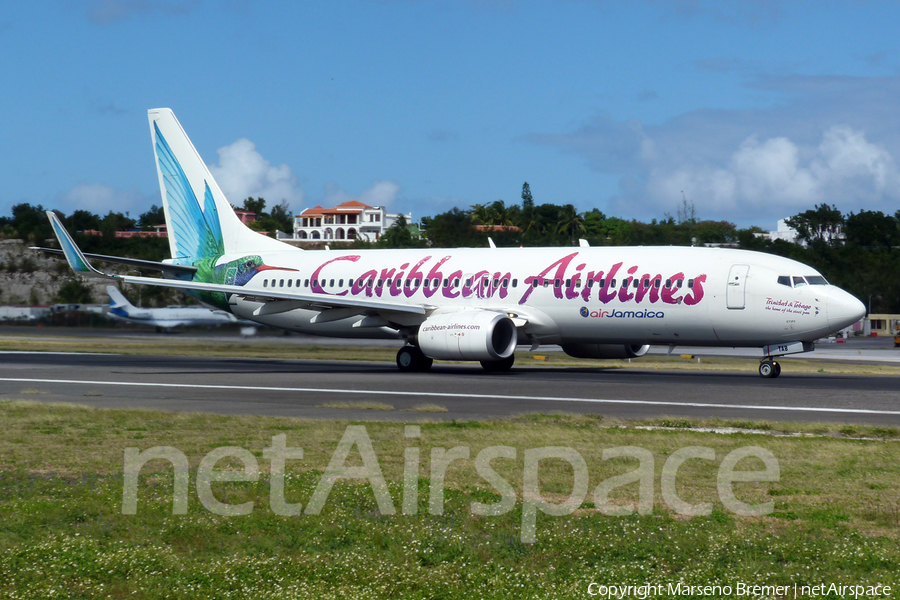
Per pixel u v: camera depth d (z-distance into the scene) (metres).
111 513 14.66
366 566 12.03
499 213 186.25
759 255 42.00
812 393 33.25
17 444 21.02
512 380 39.72
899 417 26.50
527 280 45.44
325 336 54.41
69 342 70.62
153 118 58.16
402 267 49.84
